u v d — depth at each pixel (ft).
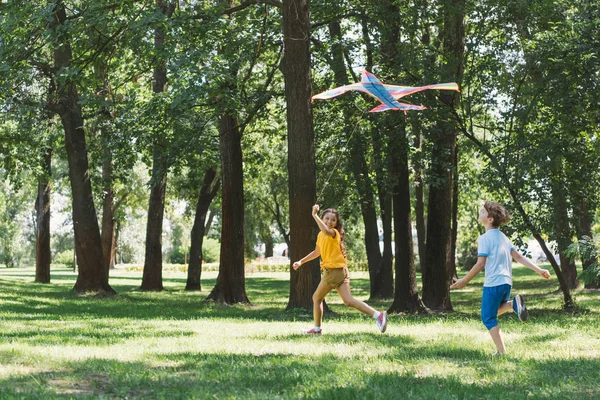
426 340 33.76
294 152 56.44
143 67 65.72
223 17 63.16
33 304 64.28
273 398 18.88
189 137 65.67
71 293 80.59
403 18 61.67
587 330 39.96
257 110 69.46
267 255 241.14
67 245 320.50
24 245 312.50
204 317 53.06
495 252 27.55
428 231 65.92
